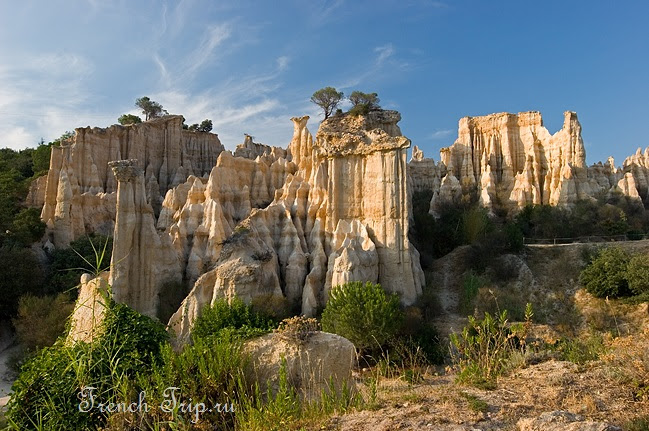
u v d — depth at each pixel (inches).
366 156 1641.2
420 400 447.8
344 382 459.2
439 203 2554.1
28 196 2760.8
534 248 1859.0
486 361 549.3
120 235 1425.9
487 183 2696.9
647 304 1304.1
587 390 446.0
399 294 1501.0
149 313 1419.8
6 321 1648.6
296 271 1528.1
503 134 2906.0
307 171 2107.5
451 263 1829.5
